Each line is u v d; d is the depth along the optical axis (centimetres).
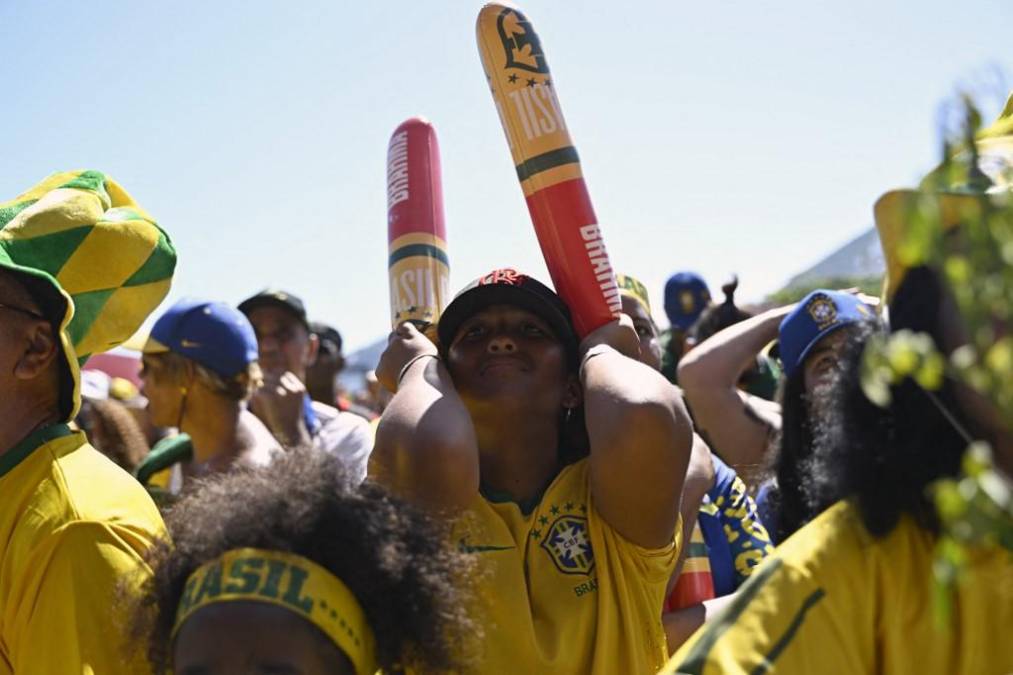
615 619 236
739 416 420
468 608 200
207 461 393
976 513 107
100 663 195
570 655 229
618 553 241
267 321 505
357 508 182
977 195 122
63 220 237
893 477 150
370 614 179
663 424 231
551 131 266
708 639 141
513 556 236
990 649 142
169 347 391
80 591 199
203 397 391
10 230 232
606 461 233
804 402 336
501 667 224
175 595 180
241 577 172
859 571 147
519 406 254
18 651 204
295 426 446
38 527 206
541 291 261
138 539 207
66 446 221
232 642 169
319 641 171
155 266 253
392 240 287
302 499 180
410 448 231
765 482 354
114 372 812
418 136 290
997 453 150
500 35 268
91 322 244
